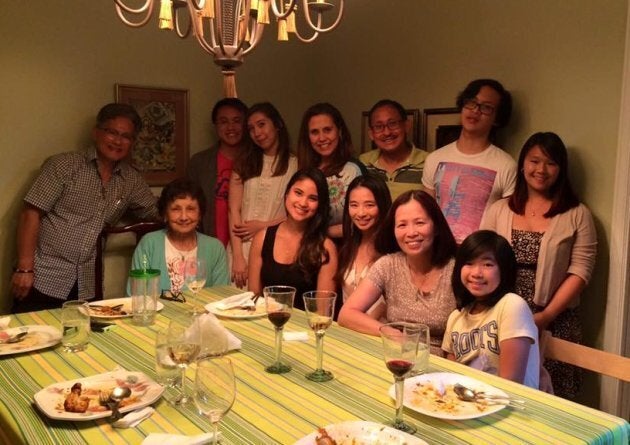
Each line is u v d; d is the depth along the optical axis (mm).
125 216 3398
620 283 2664
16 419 1325
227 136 3412
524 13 2945
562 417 1348
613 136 2648
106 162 3078
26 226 2916
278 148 3256
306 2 1855
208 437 1209
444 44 3342
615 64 2611
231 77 1834
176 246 2748
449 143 3354
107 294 3338
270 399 1435
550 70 2861
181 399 1421
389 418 1334
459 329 1879
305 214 2531
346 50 3947
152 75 3461
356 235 2457
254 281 2711
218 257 2836
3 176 3051
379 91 3758
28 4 3021
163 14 1754
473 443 1221
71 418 1290
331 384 1528
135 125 3068
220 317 2137
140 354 1747
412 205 2023
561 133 2848
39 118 3119
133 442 1221
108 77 3309
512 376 1675
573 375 2650
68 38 3156
